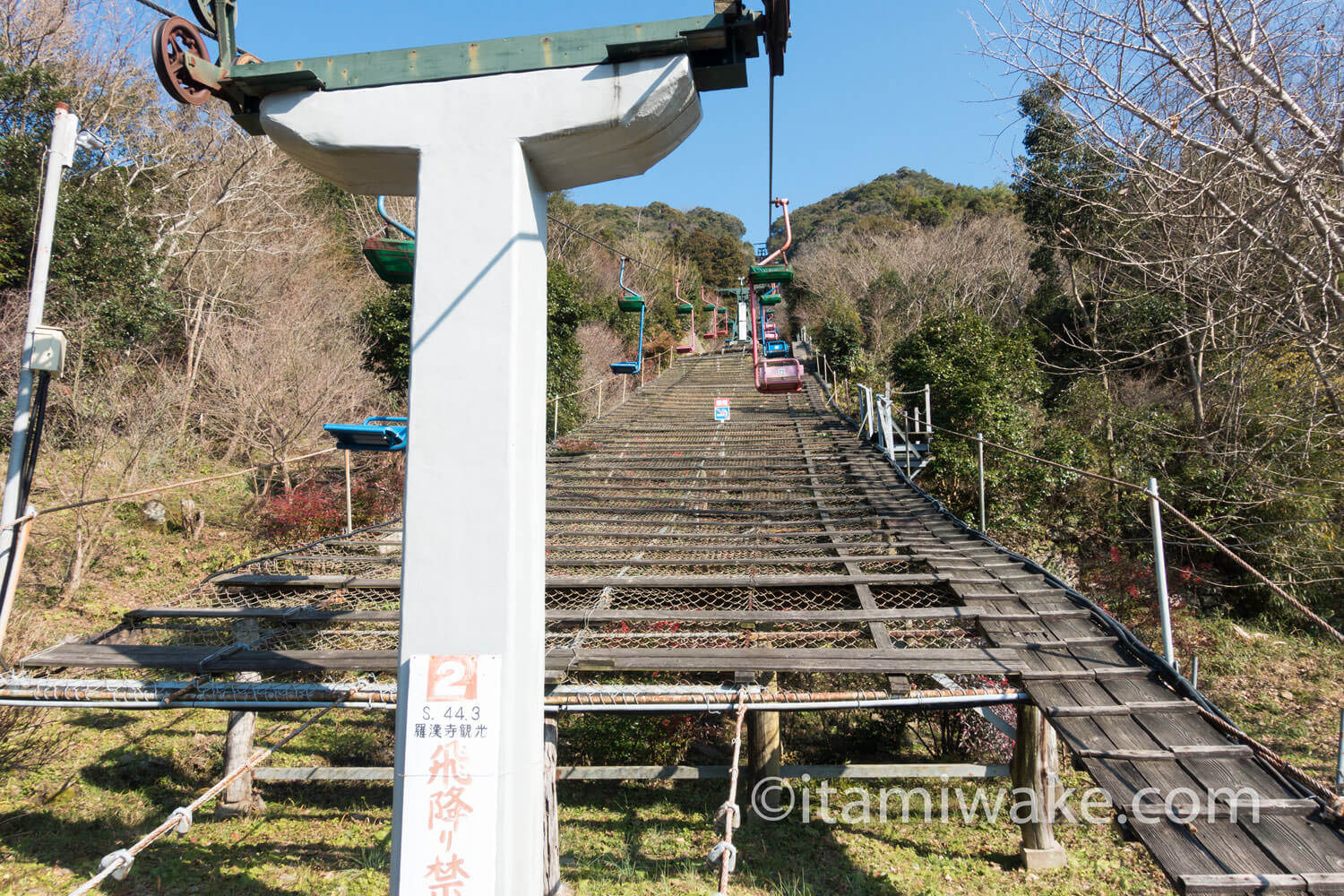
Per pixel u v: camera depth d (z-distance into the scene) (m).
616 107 2.58
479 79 2.69
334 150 2.75
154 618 5.36
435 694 2.50
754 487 9.97
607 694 4.41
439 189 2.67
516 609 2.58
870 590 5.90
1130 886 4.80
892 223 40.00
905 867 4.98
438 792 2.47
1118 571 10.93
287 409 11.94
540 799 2.64
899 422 14.34
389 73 2.75
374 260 3.73
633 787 6.24
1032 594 5.44
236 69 2.74
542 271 2.87
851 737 6.95
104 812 5.32
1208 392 10.46
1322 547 9.68
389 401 14.85
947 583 5.85
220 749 6.57
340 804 5.81
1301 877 2.80
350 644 5.08
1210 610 10.81
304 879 4.52
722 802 5.94
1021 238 26.91
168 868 4.55
